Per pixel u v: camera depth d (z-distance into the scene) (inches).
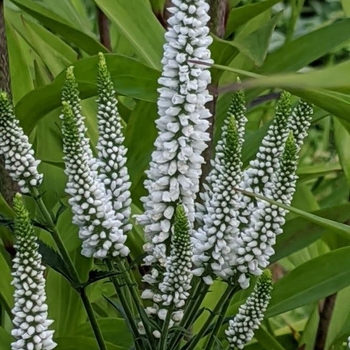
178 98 21.5
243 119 23.3
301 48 27.5
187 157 22.0
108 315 35.5
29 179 21.8
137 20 28.6
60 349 27.9
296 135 24.2
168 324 21.7
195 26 21.2
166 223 22.3
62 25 29.1
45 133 31.6
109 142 22.6
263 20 35.1
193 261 22.0
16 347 20.2
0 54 27.1
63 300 31.1
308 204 34.9
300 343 33.3
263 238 21.8
